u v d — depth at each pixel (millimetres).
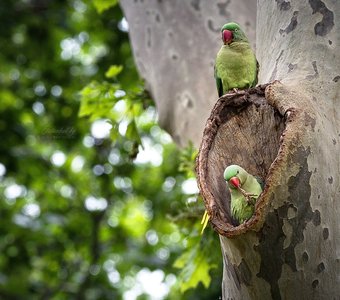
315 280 6086
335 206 6176
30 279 18641
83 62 20875
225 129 6492
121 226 21016
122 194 20062
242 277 6137
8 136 19188
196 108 9852
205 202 6031
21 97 19844
